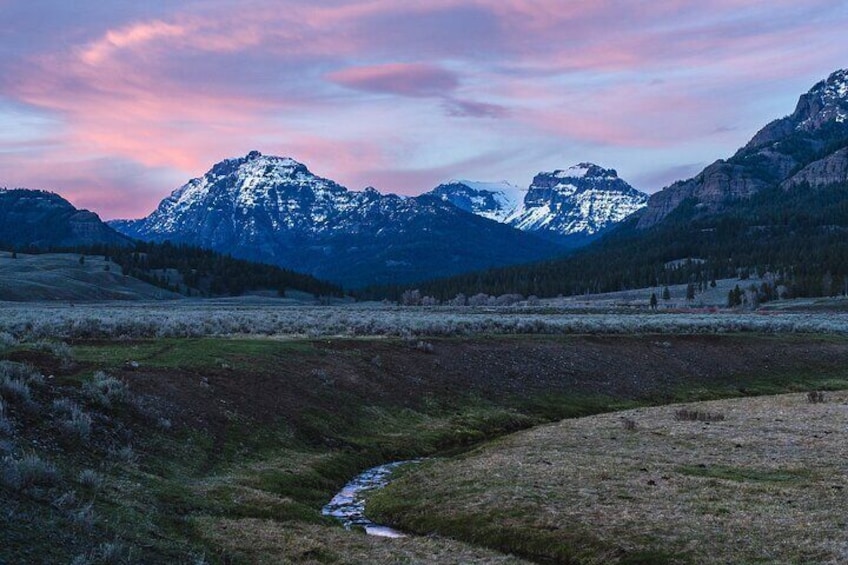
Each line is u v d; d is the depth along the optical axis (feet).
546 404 185.98
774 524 76.59
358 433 138.00
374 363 177.99
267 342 174.29
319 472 111.04
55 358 118.52
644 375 224.33
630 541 75.10
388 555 72.54
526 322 269.03
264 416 126.41
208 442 107.65
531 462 111.55
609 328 277.03
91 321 175.83
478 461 116.06
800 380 242.58
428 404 167.43
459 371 192.44
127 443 94.63
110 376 114.62
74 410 91.20
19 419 83.71
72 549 54.75
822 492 87.81
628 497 89.20
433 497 96.22
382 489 105.70
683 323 310.45
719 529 76.02
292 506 87.10
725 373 241.14
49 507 61.26
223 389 128.98
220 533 71.87
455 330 237.86
